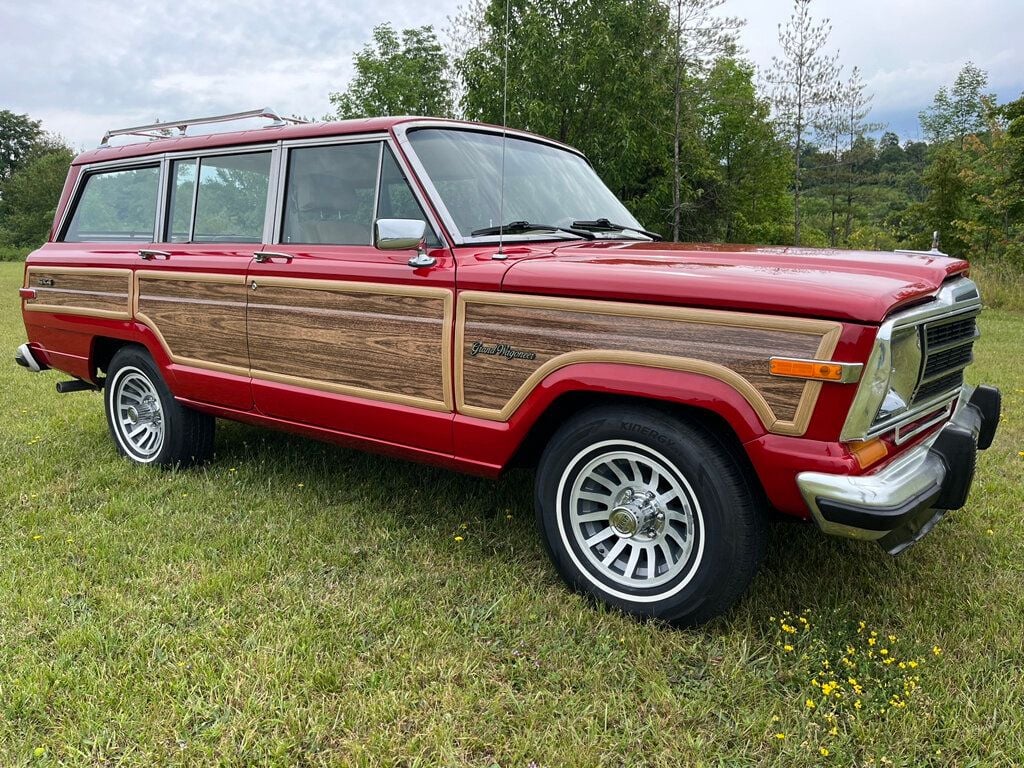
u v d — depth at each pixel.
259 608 2.99
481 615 2.96
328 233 3.72
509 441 3.08
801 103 24.77
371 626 2.87
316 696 2.46
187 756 2.18
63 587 3.12
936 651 2.65
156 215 4.52
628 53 18.06
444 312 3.20
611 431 2.84
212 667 2.57
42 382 7.30
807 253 3.13
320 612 2.95
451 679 2.55
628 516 2.88
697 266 2.80
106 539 3.56
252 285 3.89
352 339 3.53
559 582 3.23
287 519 3.85
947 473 2.80
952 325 3.01
